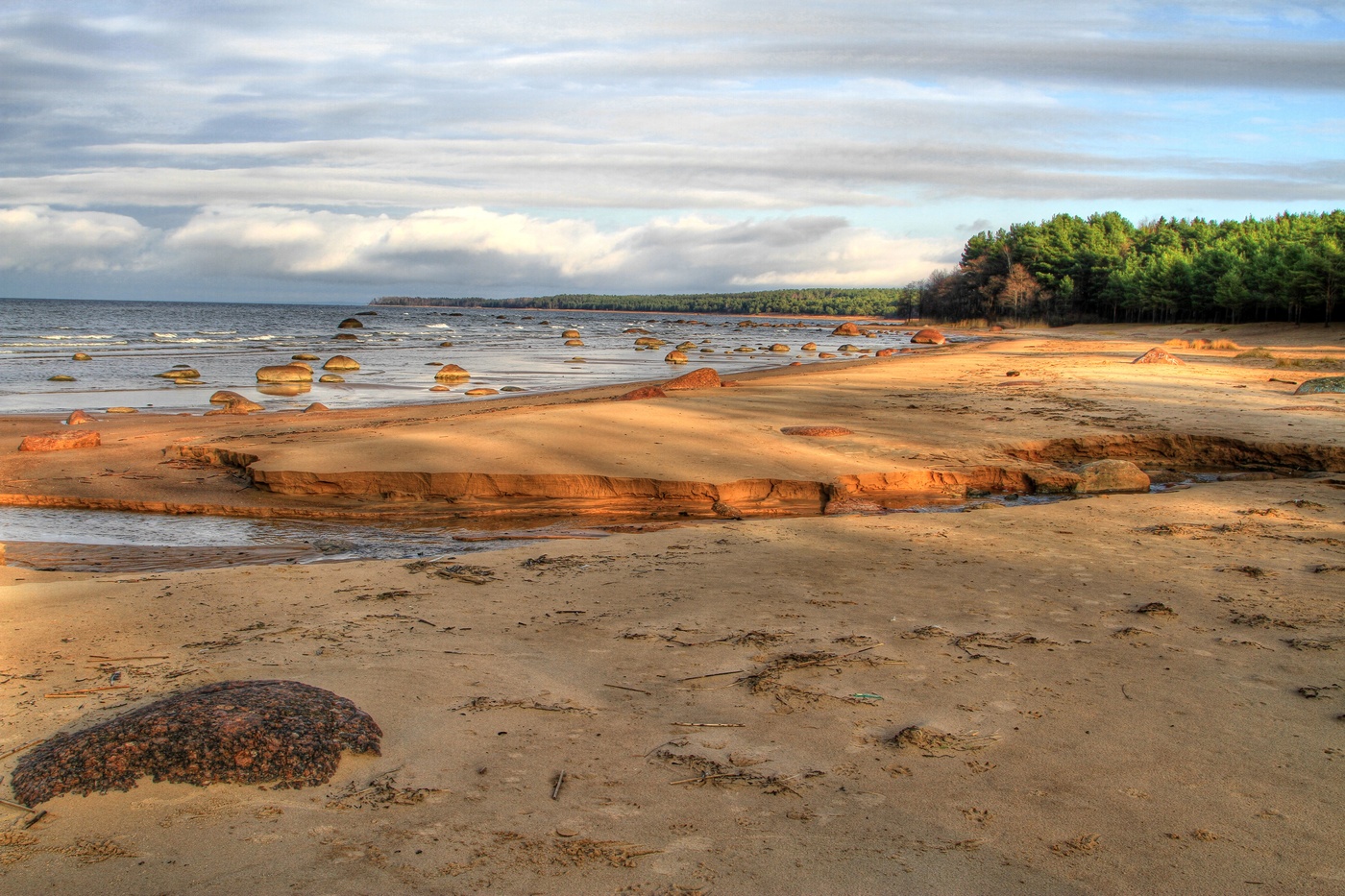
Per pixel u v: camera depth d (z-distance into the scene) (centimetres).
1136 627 618
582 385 3072
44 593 704
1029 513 1034
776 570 775
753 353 5138
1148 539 902
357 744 415
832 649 571
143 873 325
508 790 386
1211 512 1033
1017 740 440
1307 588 719
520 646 577
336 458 1304
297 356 4138
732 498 1198
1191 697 496
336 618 639
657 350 5478
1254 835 356
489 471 1233
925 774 405
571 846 343
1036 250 12262
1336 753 429
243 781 383
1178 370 2989
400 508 1162
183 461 1427
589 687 507
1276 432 1579
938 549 855
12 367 3459
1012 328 10994
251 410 2200
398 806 371
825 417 1783
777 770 408
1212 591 712
